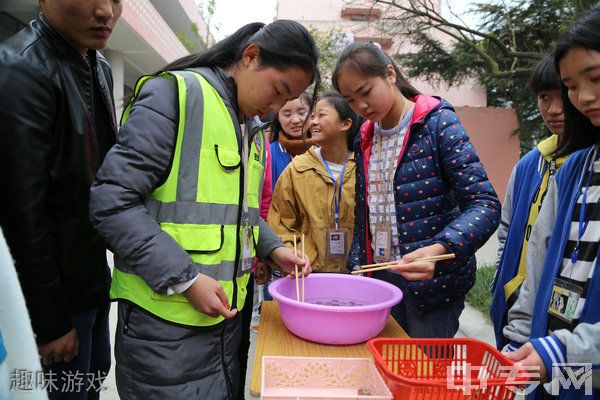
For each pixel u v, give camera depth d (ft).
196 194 3.36
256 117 4.12
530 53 22.74
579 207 3.41
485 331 9.68
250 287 4.33
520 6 23.20
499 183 30.35
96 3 3.75
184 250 3.26
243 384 4.35
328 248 6.50
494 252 18.84
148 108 3.24
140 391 3.46
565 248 3.44
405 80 5.48
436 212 4.83
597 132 3.45
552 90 5.06
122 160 3.15
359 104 4.82
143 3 23.25
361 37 39.42
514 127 30.14
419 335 5.05
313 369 3.29
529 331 3.94
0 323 1.69
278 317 4.62
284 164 8.79
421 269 3.94
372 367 3.20
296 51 3.47
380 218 5.30
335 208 6.67
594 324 2.96
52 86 3.71
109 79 4.96
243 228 3.81
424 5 23.79
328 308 3.70
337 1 47.52
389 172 5.09
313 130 6.88
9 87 3.43
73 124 3.92
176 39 30.89
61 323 3.71
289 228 6.96
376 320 3.89
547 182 5.07
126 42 24.07
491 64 23.94
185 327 3.38
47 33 3.83
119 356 3.59
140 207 3.20
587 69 2.90
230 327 3.76
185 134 3.34
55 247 3.95
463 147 4.58
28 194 3.48
